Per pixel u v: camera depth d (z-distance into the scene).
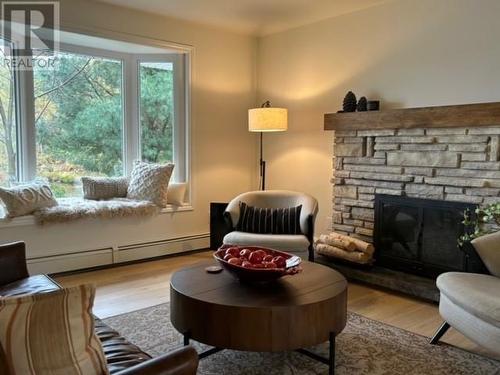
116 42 4.11
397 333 2.68
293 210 3.76
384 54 3.89
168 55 4.63
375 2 3.85
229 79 4.94
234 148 5.07
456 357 2.37
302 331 2.01
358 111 3.92
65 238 3.83
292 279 2.38
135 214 4.17
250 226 3.78
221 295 2.12
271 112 4.26
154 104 4.69
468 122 3.16
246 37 5.03
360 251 3.68
